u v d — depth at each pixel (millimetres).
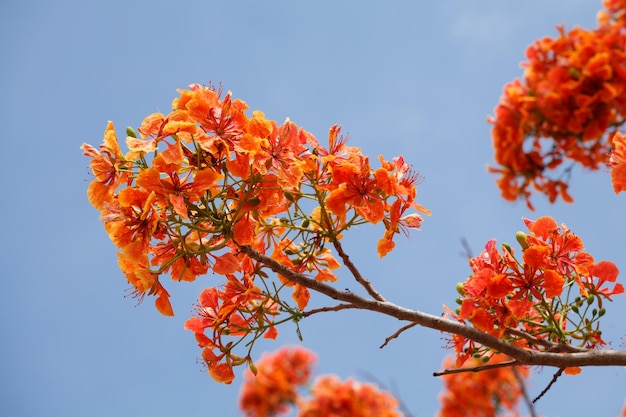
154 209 3537
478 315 3752
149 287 3568
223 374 3896
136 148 3541
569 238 3930
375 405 8688
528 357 3516
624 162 3541
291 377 9328
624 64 2559
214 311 4047
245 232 3670
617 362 3445
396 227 4004
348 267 3771
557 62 2619
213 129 3674
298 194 3910
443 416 8492
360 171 3867
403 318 3625
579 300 3920
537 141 2646
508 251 3844
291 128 3828
